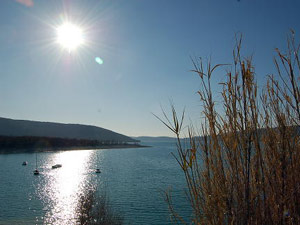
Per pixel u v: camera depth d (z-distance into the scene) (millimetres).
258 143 2264
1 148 158375
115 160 110625
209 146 2475
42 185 53906
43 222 30328
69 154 151750
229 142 2350
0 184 55031
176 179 54250
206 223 2385
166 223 26953
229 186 2330
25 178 63531
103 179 59625
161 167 79875
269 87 2514
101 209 25984
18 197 43156
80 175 67625
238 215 2182
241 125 2283
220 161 2383
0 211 34938
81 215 26281
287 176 2262
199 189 2520
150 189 45000
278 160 2311
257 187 2236
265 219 2176
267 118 2463
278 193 2219
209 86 2494
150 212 31453
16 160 111250
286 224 2150
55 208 36438
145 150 197500
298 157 2295
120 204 35625
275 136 2396
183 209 23250
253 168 2295
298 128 2330
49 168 83562
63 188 50469
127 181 55281
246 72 2307
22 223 29953
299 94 2262
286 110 2395
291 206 2189
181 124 2385
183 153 2408
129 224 26547
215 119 2457
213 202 2312
